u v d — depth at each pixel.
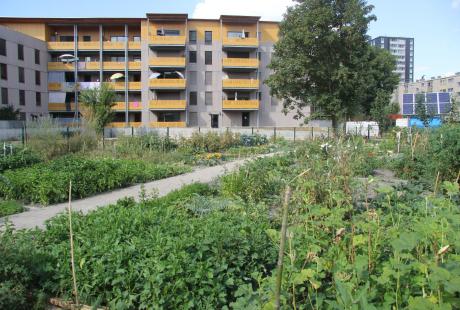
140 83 48.09
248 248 4.23
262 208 6.36
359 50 31.17
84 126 19.34
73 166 10.72
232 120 49.28
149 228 4.90
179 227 4.91
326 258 2.90
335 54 30.23
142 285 3.77
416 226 2.59
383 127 34.34
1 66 42.38
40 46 47.94
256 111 49.22
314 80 31.03
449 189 3.60
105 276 3.88
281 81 31.02
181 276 3.76
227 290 3.93
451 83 76.06
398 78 46.09
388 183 9.45
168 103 47.03
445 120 18.17
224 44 47.72
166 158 17.27
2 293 3.66
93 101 34.75
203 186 9.14
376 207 5.62
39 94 48.12
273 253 4.33
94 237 4.63
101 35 48.75
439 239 2.45
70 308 3.86
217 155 18.88
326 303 2.57
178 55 48.47
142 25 47.88
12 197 9.22
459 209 3.50
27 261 4.10
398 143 15.35
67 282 4.00
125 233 4.83
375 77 43.25
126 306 3.62
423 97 21.77
